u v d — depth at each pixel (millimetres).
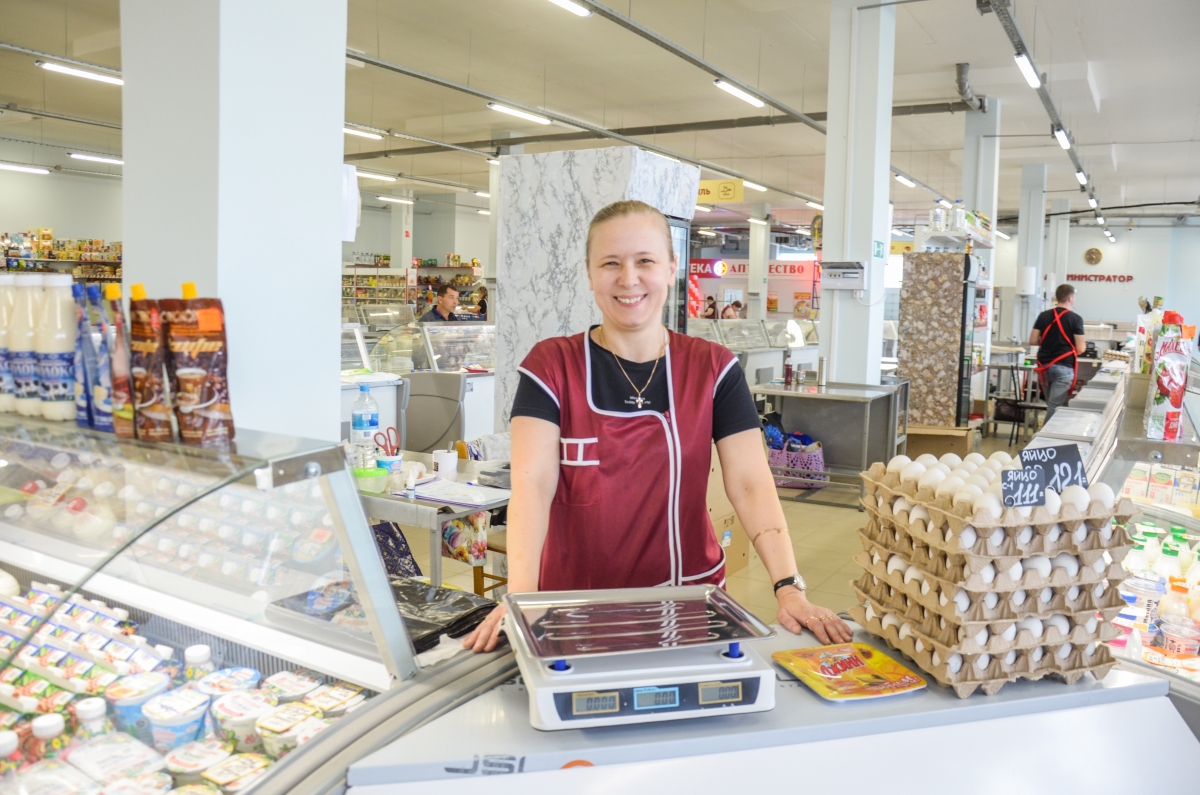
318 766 1010
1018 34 7523
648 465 1541
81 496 1316
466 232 24172
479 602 1568
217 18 2281
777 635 1419
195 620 1434
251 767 1287
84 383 1366
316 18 2547
